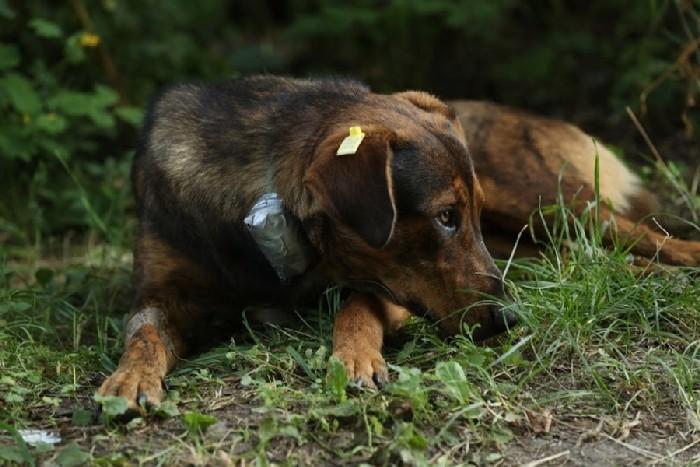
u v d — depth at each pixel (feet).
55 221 38.17
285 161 24.49
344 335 23.61
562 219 27.76
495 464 20.22
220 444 20.66
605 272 26.05
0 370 24.68
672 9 41.83
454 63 48.44
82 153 41.83
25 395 23.80
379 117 24.34
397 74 48.26
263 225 23.90
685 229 31.71
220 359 24.82
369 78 48.37
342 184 22.22
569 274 26.68
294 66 50.26
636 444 21.09
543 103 45.55
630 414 22.13
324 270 25.04
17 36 42.68
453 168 23.77
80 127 41.57
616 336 25.12
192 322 27.17
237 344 26.55
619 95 42.04
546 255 29.50
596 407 22.34
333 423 20.98
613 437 21.30
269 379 23.57
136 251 27.53
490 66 47.93
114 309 30.50
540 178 30.09
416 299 24.26
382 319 24.66
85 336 28.86
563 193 29.96
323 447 20.54
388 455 19.88
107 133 42.11
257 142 25.29
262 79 27.81
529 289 26.55
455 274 23.95
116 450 20.79
